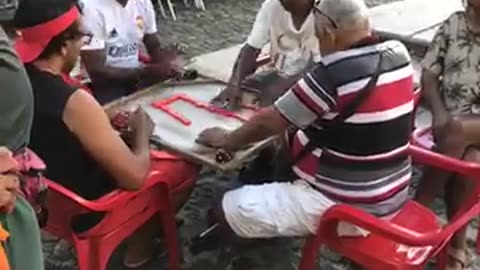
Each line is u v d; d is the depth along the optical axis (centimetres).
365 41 253
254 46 358
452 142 302
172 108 319
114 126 281
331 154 264
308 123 260
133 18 376
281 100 261
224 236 329
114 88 368
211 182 378
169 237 304
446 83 316
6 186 182
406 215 276
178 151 286
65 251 334
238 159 279
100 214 268
